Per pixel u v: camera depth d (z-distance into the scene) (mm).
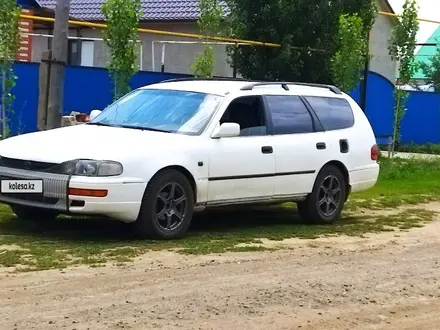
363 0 21312
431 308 7074
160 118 10047
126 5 14000
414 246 9883
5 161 9102
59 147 9016
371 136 12188
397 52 19562
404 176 18172
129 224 9797
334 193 11484
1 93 14805
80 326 5902
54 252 8344
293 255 8938
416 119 29328
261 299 6941
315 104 11406
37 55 27594
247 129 10266
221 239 9672
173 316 6285
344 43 19094
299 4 20984
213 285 7309
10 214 10625
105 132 9625
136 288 7055
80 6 30047
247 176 10109
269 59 21531
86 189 8625
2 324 5859
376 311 6859
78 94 17391
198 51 27625
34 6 23312
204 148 9609
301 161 10836
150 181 9031
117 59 14086
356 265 8570
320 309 6789
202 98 10234
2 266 7641
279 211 12492
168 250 8773
